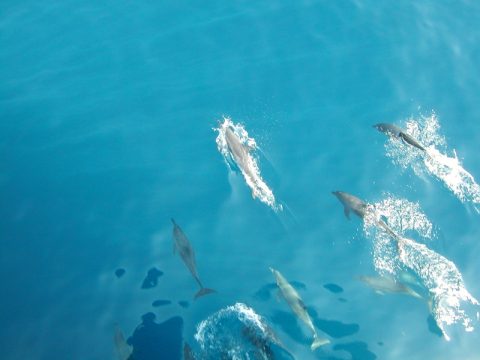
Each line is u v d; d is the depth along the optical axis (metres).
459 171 14.15
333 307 12.17
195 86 16.14
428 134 14.85
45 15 18.42
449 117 15.23
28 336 12.02
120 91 16.23
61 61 17.12
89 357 11.70
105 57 17.09
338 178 14.09
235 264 12.85
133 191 14.14
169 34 17.53
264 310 12.09
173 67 16.67
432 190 13.84
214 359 11.45
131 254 13.14
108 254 13.16
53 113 15.88
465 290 12.36
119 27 17.84
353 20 17.69
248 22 17.70
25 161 14.87
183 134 15.12
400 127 14.95
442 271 12.60
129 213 13.78
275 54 16.83
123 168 14.59
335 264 12.79
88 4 18.69
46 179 14.50
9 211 13.92
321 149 14.60
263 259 12.91
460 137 14.80
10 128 15.56
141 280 12.74
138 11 18.28
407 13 17.86
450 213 13.49
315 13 17.91
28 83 16.64
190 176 14.30
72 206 13.97
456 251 12.92
